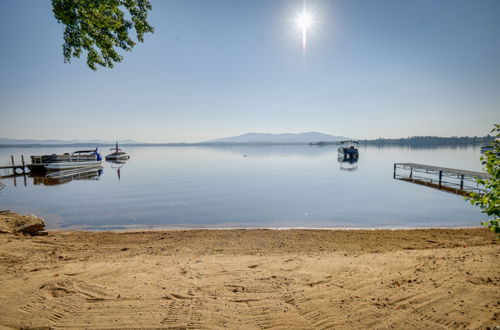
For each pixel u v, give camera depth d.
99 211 16.41
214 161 62.88
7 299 4.03
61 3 5.79
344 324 3.40
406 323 3.29
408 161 55.75
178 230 11.29
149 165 52.94
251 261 6.41
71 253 7.22
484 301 3.52
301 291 4.48
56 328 3.37
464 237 9.61
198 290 4.57
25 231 9.62
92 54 7.02
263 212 16.00
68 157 41.22
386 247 8.24
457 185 25.09
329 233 10.55
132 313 3.76
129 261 6.21
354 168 43.25
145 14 7.31
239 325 3.49
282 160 64.06
